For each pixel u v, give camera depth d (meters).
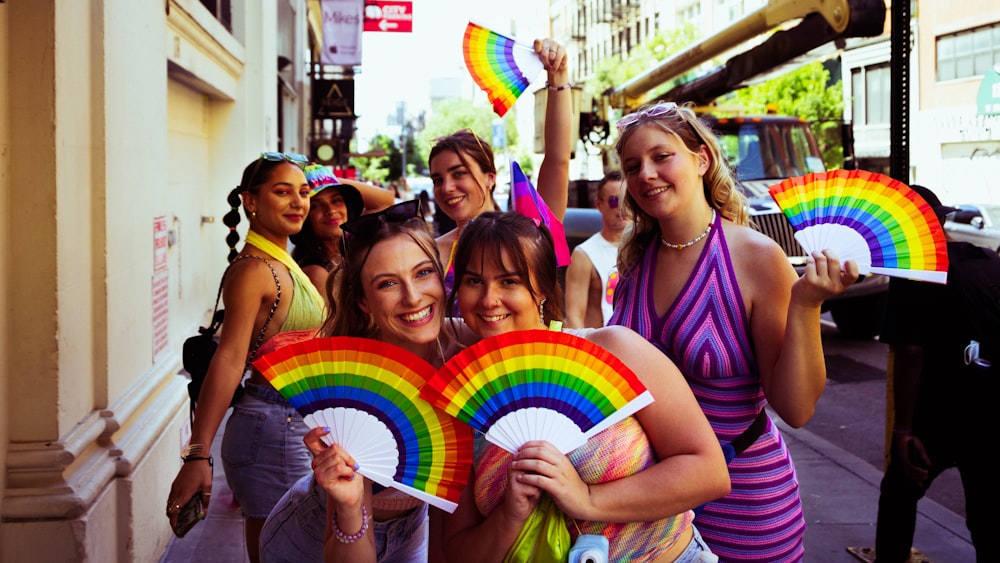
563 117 3.67
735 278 2.62
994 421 2.93
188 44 6.93
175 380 4.86
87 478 3.28
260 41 10.20
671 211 2.63
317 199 4.08
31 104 3.06
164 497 4.27
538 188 3.77
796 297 2.37
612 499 1.79
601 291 4.41
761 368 2.60
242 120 9.89
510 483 1.75
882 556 3.72
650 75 12.98
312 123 21.97
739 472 2.58
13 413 3.09
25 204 3.08
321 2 18.53
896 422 3.35
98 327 3.55
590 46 61.84
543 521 1.82
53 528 3.09
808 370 2.40
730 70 10.41
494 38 3.44
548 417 1.73
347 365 1.77
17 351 3.09
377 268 2.00
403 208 2.05
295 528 2.30
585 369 1.70
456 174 3.61
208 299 9.69
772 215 9.80
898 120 3.99
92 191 3.52
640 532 1.89
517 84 3.49
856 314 10.08
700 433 1.90
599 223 8.57
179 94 7.79
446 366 1.72
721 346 2.61
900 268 2.24
